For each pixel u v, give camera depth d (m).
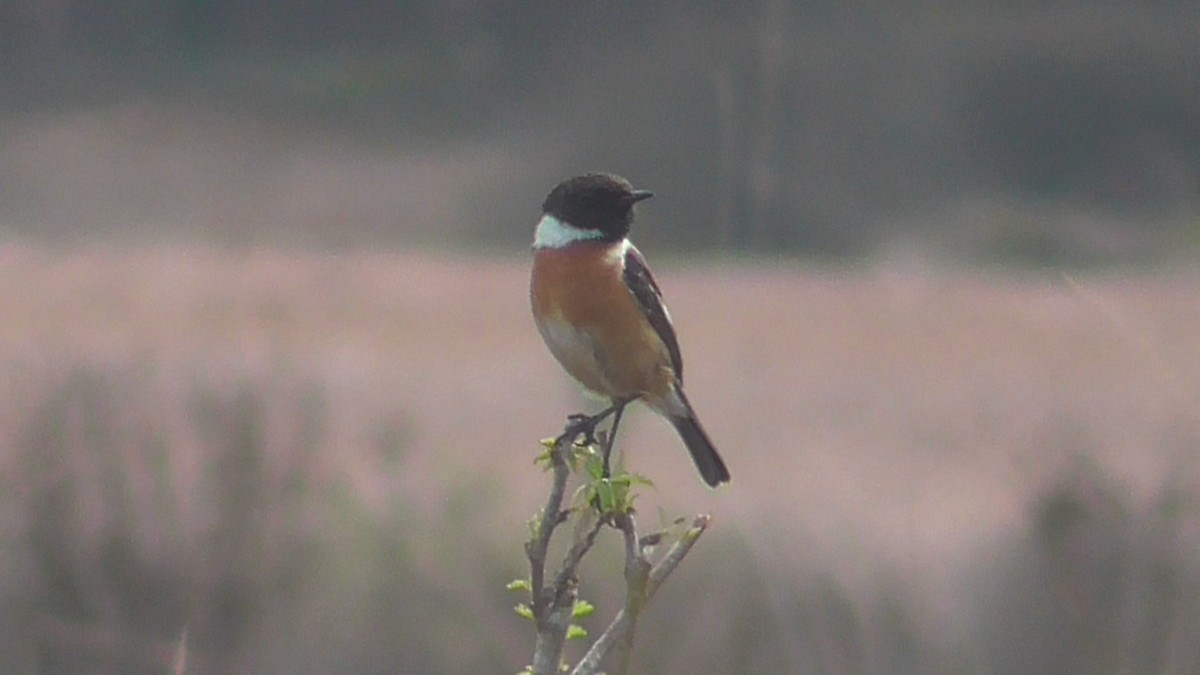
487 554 11.68
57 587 11.18
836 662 10.24
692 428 7.84
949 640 10.44
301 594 11.48
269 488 11.54
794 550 11.33
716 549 11.16
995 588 10.90
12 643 10.88
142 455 11.47
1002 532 11.97
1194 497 10.20
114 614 11.15
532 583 4.77
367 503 11.77
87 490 11.38
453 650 11.30
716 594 10.74
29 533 11.19
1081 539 10.23
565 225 7.65
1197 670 9.90
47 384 12.02
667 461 13.57
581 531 4.82
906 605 10.76
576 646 10.62
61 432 11.38
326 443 11.98
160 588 11.23
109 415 11.64
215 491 11.41
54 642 10.99
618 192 7.64
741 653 10.32
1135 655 9.98
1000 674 10.06
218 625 11.30
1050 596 10.27
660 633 10.51
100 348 14.54
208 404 11.66
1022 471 11.03
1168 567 10.07
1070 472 10.59
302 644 11.26
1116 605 10.09
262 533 11.42
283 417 11.87
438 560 11.54
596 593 10.77
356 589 11.58
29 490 11.23
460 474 12.32
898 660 10.44
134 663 10.90
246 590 11.30
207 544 11.31
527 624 11.45
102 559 11.22
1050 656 10.16
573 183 7.70
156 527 11.32
